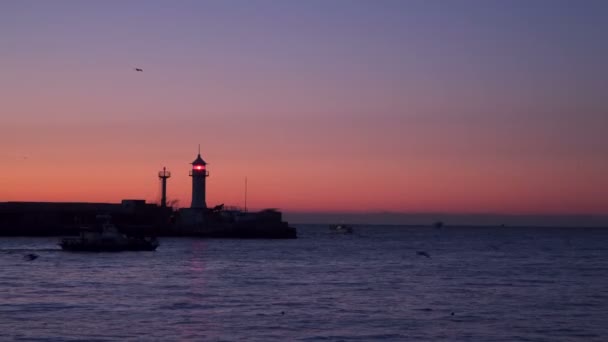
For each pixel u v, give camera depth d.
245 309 70.31
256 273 108.81
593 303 76.81
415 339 57.31
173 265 122.38
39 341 55.12
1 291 82.31
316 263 132.75
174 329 60.00
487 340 57.31
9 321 62.75
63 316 65.38
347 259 146.88
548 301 78.12
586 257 164.25
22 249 160.75
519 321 65.38
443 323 63.97
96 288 85.94
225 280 97.25
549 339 57.94
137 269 113.00
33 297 77.38
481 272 115.38
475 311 70.56
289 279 99.75
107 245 153.88
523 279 102.88
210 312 68.31
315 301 76.25
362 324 63.06
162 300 75.88
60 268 113.12
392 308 71.88
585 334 59.97
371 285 92.50
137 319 64.25
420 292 85.12
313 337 57.53
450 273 112.69
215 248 181.38
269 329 60.44
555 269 123.50
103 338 56.34
